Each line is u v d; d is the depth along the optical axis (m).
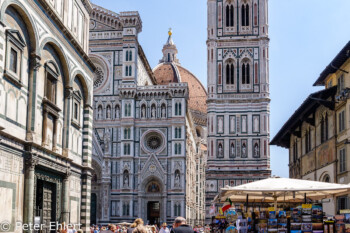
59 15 38.78
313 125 59.34
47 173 36.12
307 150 63.62
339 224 28.20
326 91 51.25
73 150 41.75
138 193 104.69
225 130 107.75
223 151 107.06
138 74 116.50
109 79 110.19
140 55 119.12
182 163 104.25
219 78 109.81
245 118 107.88
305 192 31.48
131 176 104.88
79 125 43.19
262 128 106.75
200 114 196.62
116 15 112.62
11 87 29.98
